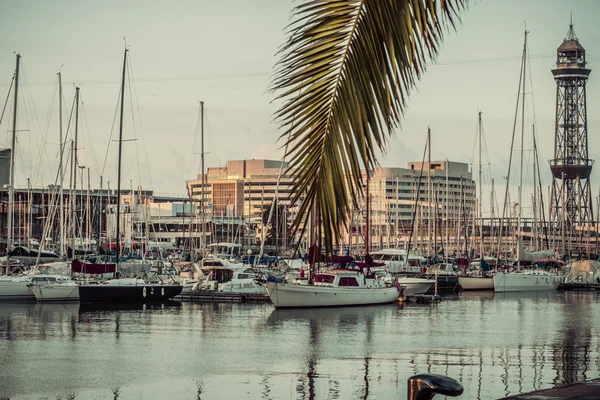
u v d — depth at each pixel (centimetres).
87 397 4197
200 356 5534
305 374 4862
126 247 14575
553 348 6062
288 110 851
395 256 12706
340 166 852
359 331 7000
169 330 6888
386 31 849
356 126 848
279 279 8650
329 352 5772
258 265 10975
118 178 9400
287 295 8512
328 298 8731
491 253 16588
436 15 860
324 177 855
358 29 852
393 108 850
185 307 8812
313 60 851
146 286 9081
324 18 852
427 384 961
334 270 8906
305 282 8806
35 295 8794
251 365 5194
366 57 849
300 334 6731
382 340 6438
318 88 852
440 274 12225
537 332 7088
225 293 9506
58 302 8900
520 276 12356
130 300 9012
